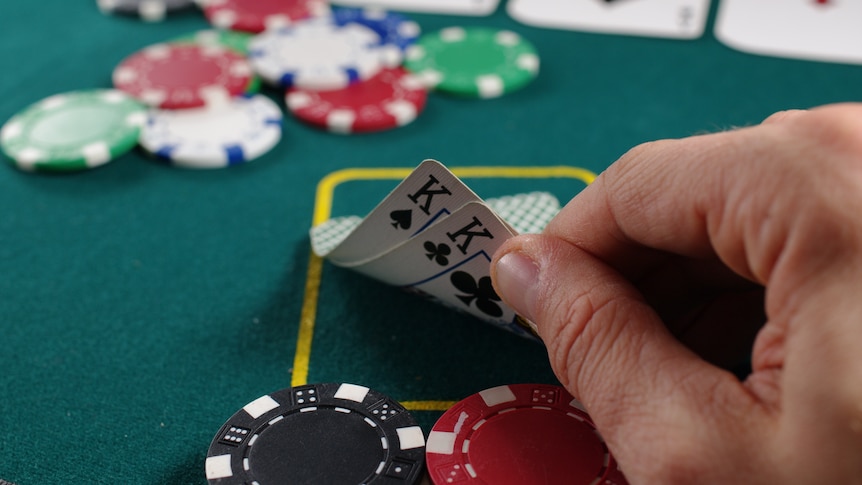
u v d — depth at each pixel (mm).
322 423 1165
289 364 1392
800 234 783
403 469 1097
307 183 1937
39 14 2738
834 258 769
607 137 2098
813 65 2398
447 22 2693
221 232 1759
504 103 2260
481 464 1102
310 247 1698
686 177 921
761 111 2189
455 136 2115
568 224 1128
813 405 762
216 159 1986
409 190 1245
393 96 2244
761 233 823
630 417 920
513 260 1107
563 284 1036
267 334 1460
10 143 2023
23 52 2520
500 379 1344
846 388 745
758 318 1272
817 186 784
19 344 1457
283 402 1200
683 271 1207
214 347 1434
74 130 2072
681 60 2441
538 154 2031
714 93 2275
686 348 937
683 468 851
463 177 1940
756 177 832
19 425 1286
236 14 2684
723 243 889
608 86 2322
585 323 991
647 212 993
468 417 1178
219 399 1324
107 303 1552
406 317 1484
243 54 2512
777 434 803
